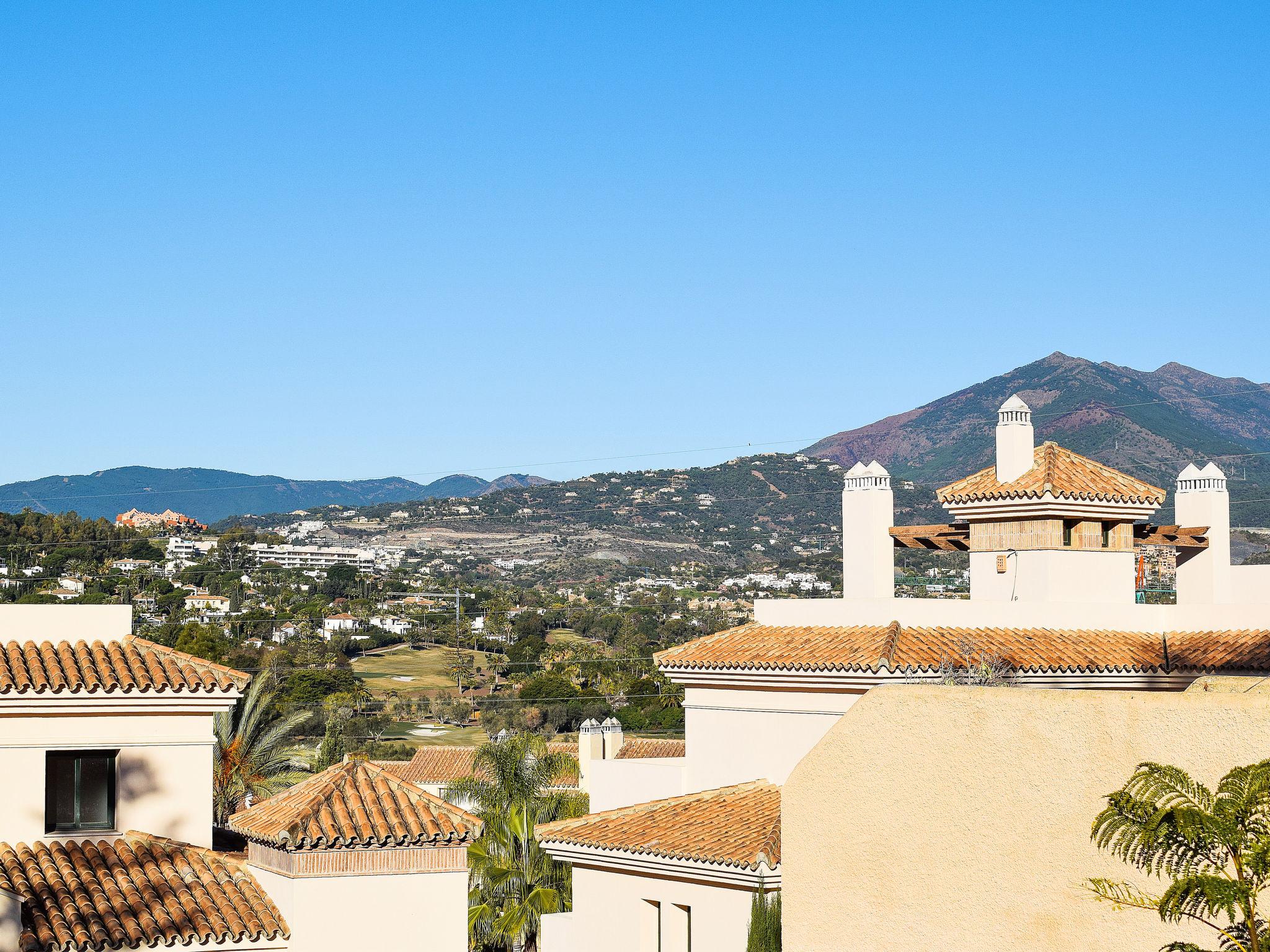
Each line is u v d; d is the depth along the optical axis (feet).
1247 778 32.91
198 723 82.53
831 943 44.19
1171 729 36.73
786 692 84.07
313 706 357.61
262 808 82.02
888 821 43.11
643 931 77.92
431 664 498.28
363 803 78.54
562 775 174.91
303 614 529.04
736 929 72.08
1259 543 415.03
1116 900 35.37
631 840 77.97
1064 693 39.32
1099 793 38.01
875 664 78.74
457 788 124.36
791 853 45.62
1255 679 44.83
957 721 41.63
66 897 73.31
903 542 99.96
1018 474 95.55
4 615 85.25
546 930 85.10
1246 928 33.27
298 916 74.13
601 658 473.26
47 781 80.02
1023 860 39.58
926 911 41.81
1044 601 90.89
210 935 72.28
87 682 79.41
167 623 445.37
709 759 88.07
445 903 76.84
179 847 79.77
